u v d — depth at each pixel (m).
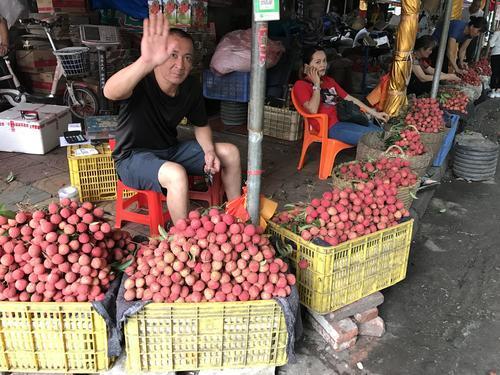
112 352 2.04
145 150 2.99
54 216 2.00
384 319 2.84
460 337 2.72
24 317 1.97
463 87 7.05
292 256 2.48
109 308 1.99
